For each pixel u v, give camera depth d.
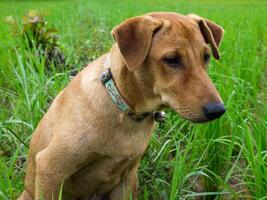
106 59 0.86
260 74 1.49
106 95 0.82
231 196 0.99
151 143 1.07
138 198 1.03
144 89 0.82
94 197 0.93
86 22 2.57
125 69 0.81
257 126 1.07
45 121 0.91
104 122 0.82
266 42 1.95
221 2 5.02
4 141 1.14
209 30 0.87
